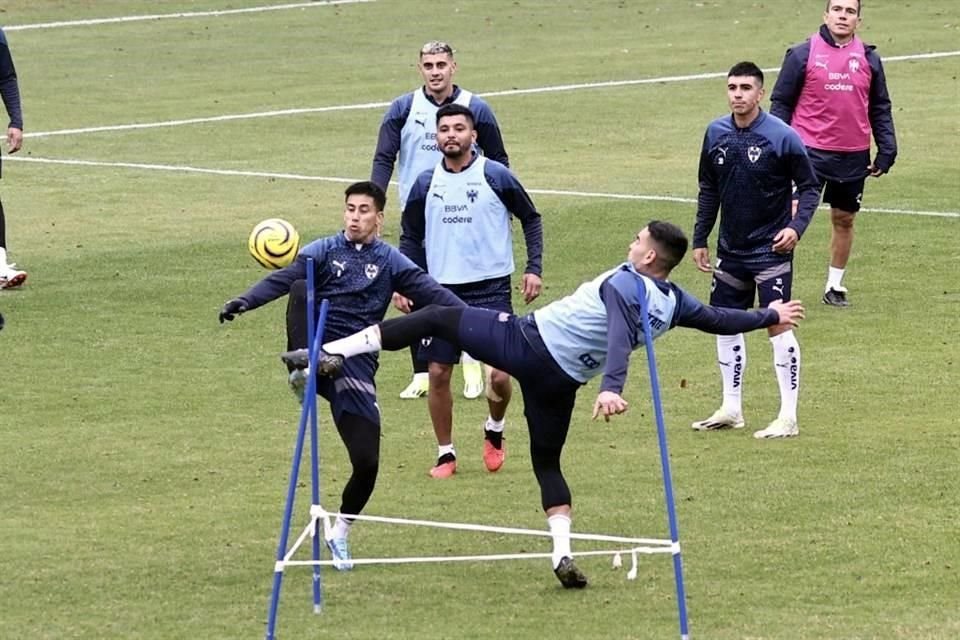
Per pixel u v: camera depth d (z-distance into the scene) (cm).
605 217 6856
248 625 2991
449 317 3192
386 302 3444
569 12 12875
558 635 2920
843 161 5434
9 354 5034
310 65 11019
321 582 3209
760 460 3981
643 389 4656
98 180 7781
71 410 4472
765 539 3425
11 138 6022
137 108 9644
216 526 3556
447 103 4562
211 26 12469
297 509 3675
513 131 8844
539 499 3734
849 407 4422
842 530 3469
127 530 3531
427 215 4050
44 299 5697
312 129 9019
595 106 9481
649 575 3234
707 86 9994
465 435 4281
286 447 4147
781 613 3012
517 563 3338
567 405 3200
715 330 3222
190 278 5988
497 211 4044
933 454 3991
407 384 4775
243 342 5184
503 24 12444
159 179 7812
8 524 3572
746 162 4238
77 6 13250
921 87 9800
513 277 5950
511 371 3170
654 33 11931
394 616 3033
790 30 11881
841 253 5534
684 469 3922
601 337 3112
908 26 11888
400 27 12400
